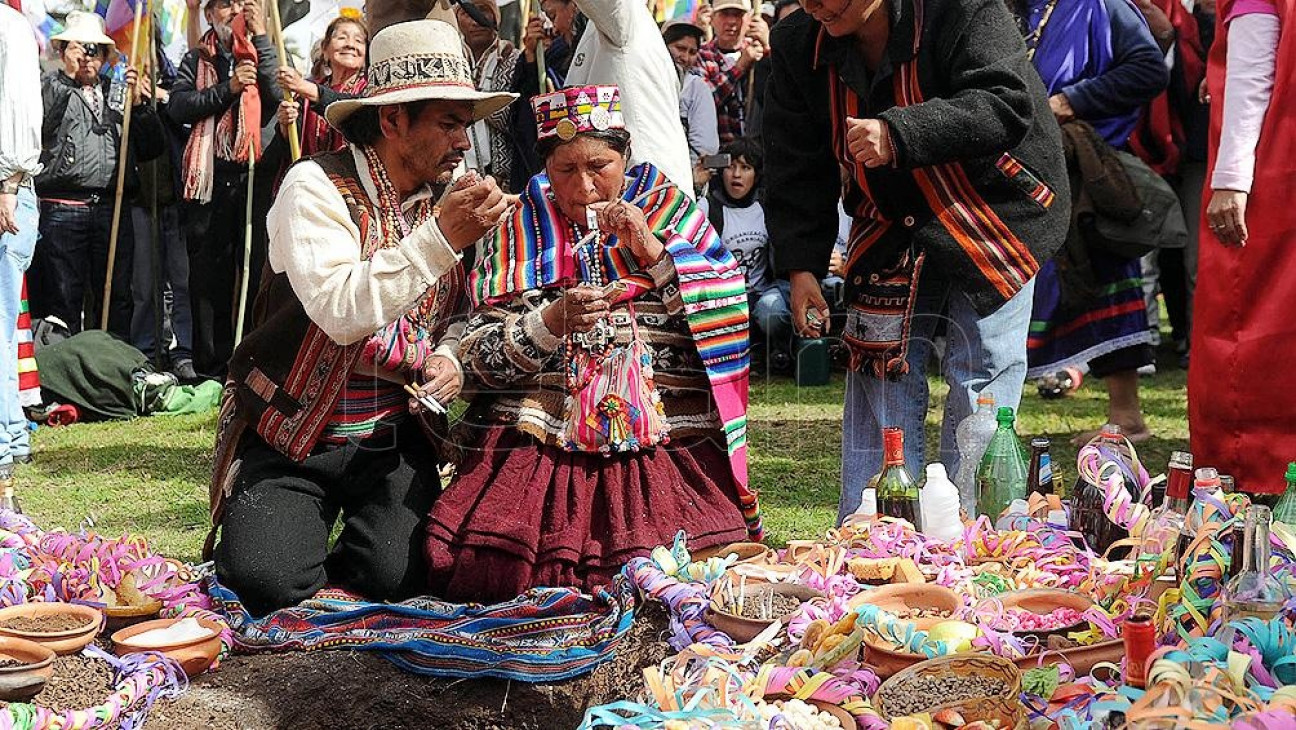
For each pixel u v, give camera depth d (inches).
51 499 237.3
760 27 334.0
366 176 139.3
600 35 192.5
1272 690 88.7
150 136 356.2
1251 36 174.9
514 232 143.6
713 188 330.6
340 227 135.9
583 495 138.3
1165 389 323.0
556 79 247.3
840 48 151.1
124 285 368.8
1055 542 130.5
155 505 230.7
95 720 111.7
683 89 330.0
